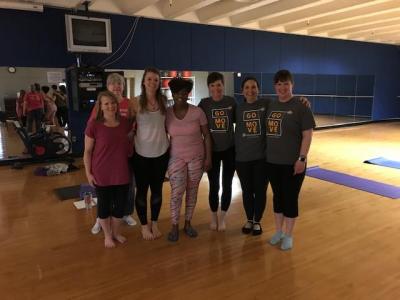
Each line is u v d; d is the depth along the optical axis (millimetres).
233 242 2973
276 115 2643
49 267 2590
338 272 2484
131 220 3340
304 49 9219
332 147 7398
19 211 3738
